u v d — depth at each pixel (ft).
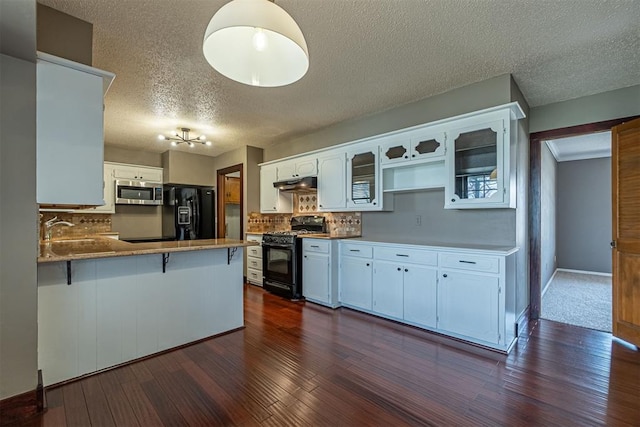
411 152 10.46
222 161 18.95
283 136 15.29
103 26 6.44
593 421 5.32
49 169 5.94
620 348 8.34
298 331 9.55
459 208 9.50
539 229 11.06
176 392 6.24
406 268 9.93
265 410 5.65
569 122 10.38
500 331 8.00
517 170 9.43
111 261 7.41
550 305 12.57
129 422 5.33
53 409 5.71
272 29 3.82
